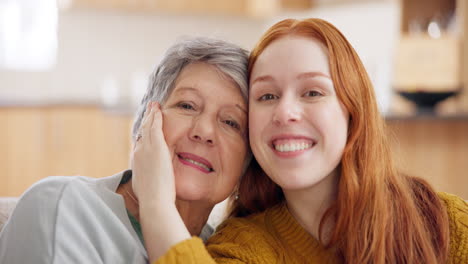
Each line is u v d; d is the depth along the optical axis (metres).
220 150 1.30
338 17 5.69
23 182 4.88
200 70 1.30
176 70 1.32
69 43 5.84
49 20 5.77
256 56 1.29
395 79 4.79
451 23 4.82
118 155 4.98
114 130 4.97
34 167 4.88
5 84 5.71
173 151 1.29
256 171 1.44
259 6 5.84
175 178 1.28
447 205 1.32
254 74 1.27
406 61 4.76
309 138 1.20
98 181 1.28
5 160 4.83
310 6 5.65
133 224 1.25
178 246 1.07
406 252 1.24
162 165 1.22
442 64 4.64
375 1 5.38
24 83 5.75
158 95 1.34
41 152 4.88
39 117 4.87
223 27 6.32
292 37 1.24
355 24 5.55
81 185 1.20
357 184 1.23
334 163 1.22
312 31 1.23
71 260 1.09
